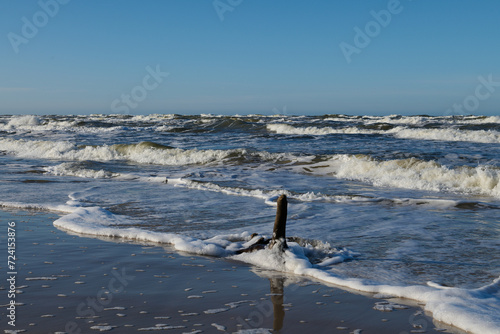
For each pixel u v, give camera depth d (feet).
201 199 37.78
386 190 41.63
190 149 73.46
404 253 21.47
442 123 126.52
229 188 42.57
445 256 20.84
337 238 24.66
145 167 60.29
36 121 168.25
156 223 28.71
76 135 112.68
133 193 40.78
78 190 42.50
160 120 192.65
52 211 33.22
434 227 27.07
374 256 21.02
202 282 17.53
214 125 139.44
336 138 93.61
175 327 13.09
